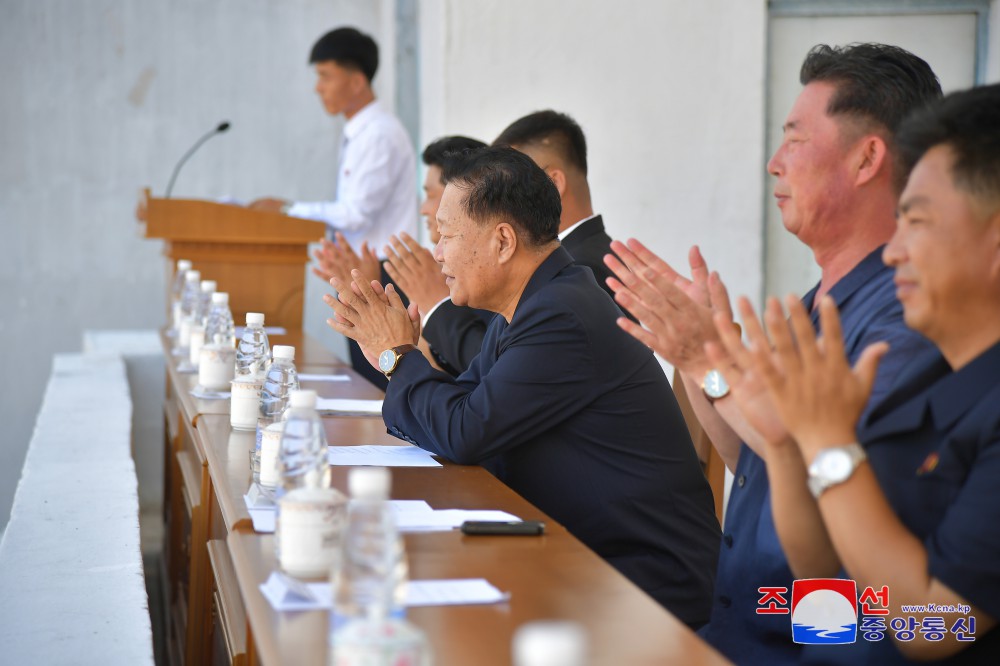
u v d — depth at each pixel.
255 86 8.37
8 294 8.08
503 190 2.56
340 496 1.58
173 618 3.76
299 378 3.66
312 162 8.47
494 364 2.52
